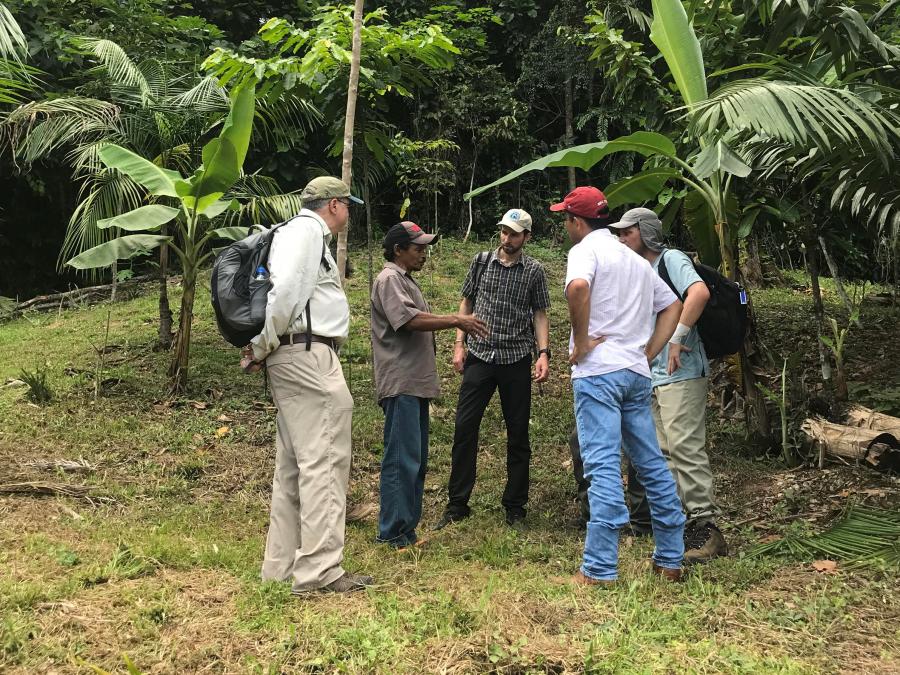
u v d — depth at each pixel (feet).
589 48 43.04
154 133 25.53
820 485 15.26
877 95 15.64
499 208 47.67
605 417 11.19
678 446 12.99
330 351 11.27
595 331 11.32
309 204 11.57
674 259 13.01
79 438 18.40
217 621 9.64
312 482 10.93
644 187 17.28
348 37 20.61
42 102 23.40
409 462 13.71
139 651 8.82
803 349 25.12
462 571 12.05
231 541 13.28
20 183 41.93
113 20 35.09
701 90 16.48
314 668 8.61
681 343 12.60
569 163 15.01
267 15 45.50
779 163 17.43
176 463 17.49
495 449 19.31
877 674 8.60
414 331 13.87
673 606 10.33
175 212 21.76
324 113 23.48
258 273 10.96
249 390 22.62
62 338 29.12
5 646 8.59
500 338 15.07
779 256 39.24
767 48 17.22
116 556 11.46
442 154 43.75
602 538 11.09
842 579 11.23
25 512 13.80
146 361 25.00
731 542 13.32
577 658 8.77
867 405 18.29
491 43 50.01
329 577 10.87
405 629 9.56
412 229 14.06
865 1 18.33
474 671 8.50
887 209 17.87
